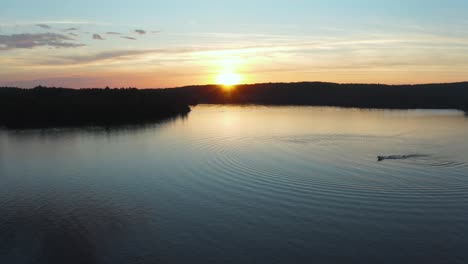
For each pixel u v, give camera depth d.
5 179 35.34
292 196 30.03
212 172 37.28
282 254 20.95
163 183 33.69
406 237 22.95
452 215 26.17
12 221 25.42
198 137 58.03
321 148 49.47
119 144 52.34
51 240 22.69
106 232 23.70
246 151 47.34
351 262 20.14
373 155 45.03
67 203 28.75
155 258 20.53
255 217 25.92
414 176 35.53
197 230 23.91
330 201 28.89
